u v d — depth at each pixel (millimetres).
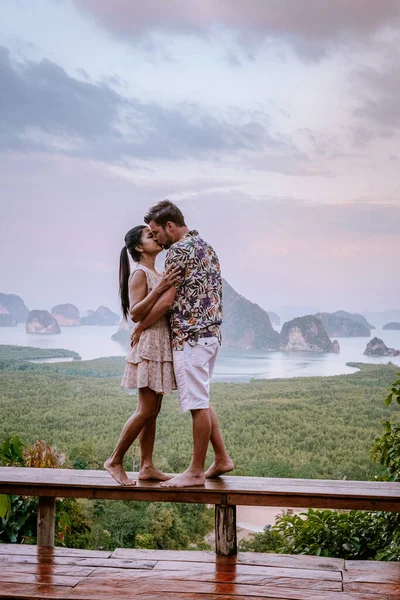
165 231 3006
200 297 2924
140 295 2965
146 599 2514
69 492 3018
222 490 2891
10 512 3660
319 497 2814
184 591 2596
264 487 2922
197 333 2912
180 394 2906
